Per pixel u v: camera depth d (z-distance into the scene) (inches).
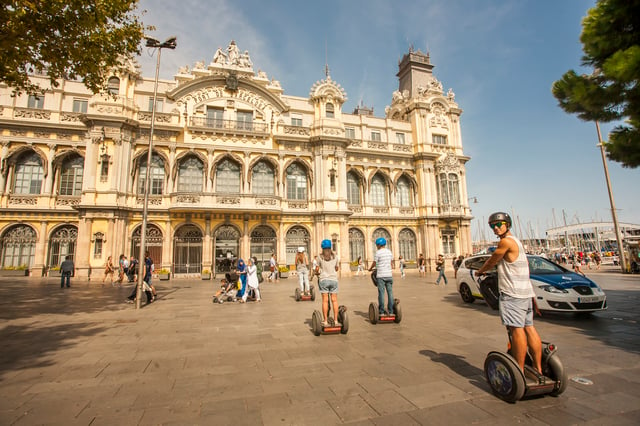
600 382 193.8
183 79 1182.3
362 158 1370.6
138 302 484.7
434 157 1437.0
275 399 176.2
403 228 1391.5
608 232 2800.2
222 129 1140.5
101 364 235.9
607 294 556.4
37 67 453.1
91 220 976.9
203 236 1083.3
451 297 585.3
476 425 147.4
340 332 317.7
